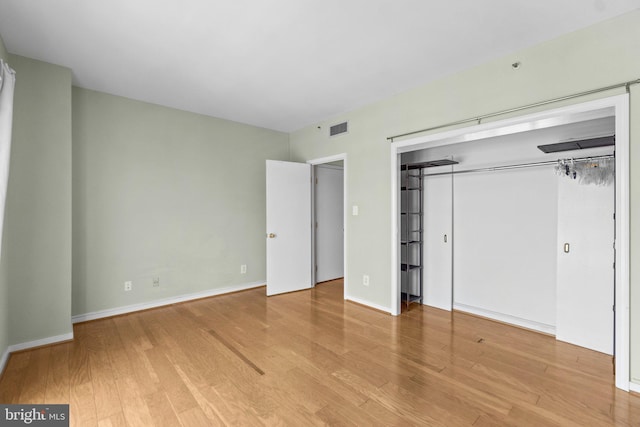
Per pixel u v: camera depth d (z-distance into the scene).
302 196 4.72
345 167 4.12
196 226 4.12
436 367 2.35
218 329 3.11
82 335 2.94
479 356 2.53
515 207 3.25
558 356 2.52
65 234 2.79
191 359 2.48
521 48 2.49
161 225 3.82
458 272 3.71
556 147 2.67
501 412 1.83
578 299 2.72
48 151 2.71
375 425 1.73
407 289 3.80
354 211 3.99
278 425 1.73
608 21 2.10
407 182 3.97
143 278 3.69
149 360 2.46
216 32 2.27
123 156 3.54
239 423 1.74
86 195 3.30
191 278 4.08
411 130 3.31
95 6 1.97
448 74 2.97
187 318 3.43
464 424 1.73
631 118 2.01
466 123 2.86
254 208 4.73
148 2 1.93
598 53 2.14
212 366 2.37
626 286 2.02
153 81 3.13
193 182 4.09
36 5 1.95
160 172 3.81
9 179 2.53
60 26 2.19
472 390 2.05
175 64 2.77
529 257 3.15
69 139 2.81
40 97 2.68
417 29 2.23
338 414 1.82
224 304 3.95
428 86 3.16
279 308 3.79
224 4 1.96
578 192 2.72
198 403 1.92
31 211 2.63
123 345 2.73
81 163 3.27
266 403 1.92
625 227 2.02
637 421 1.74
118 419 1.77
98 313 3.37
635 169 1.99
